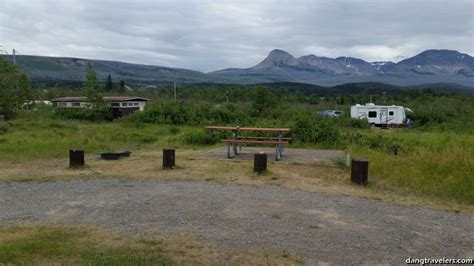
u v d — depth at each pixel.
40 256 3.75
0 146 12.09
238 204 5.71
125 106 36.44
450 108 36.34
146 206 5.59
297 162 9.27
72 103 37.91
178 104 29.84
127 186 6.91
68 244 4.06
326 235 4.48
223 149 12.12
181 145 14.21
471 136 16.70
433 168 7.66
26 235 4.32
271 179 7.51
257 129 10.08
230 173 8.06
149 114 28.02
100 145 13.23
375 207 5.67
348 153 10.17
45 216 5.10
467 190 6.36
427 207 5.71
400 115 32.81
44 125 22.38
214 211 5.35
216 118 26.50
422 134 18.28
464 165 7.57
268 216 5.15
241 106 37.59
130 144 14.62
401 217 5.21
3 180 7.39
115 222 4.85
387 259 3.85
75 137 15.69
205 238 4.30
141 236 4.34
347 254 3.94
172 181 7.34
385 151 10.95
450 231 4.69
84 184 7.08
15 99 32.59
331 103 55.47
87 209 5.44
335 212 5.38
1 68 33.81
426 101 46.47
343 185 7.04
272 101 35.84
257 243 4.18
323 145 12.80
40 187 6.83
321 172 8.18
